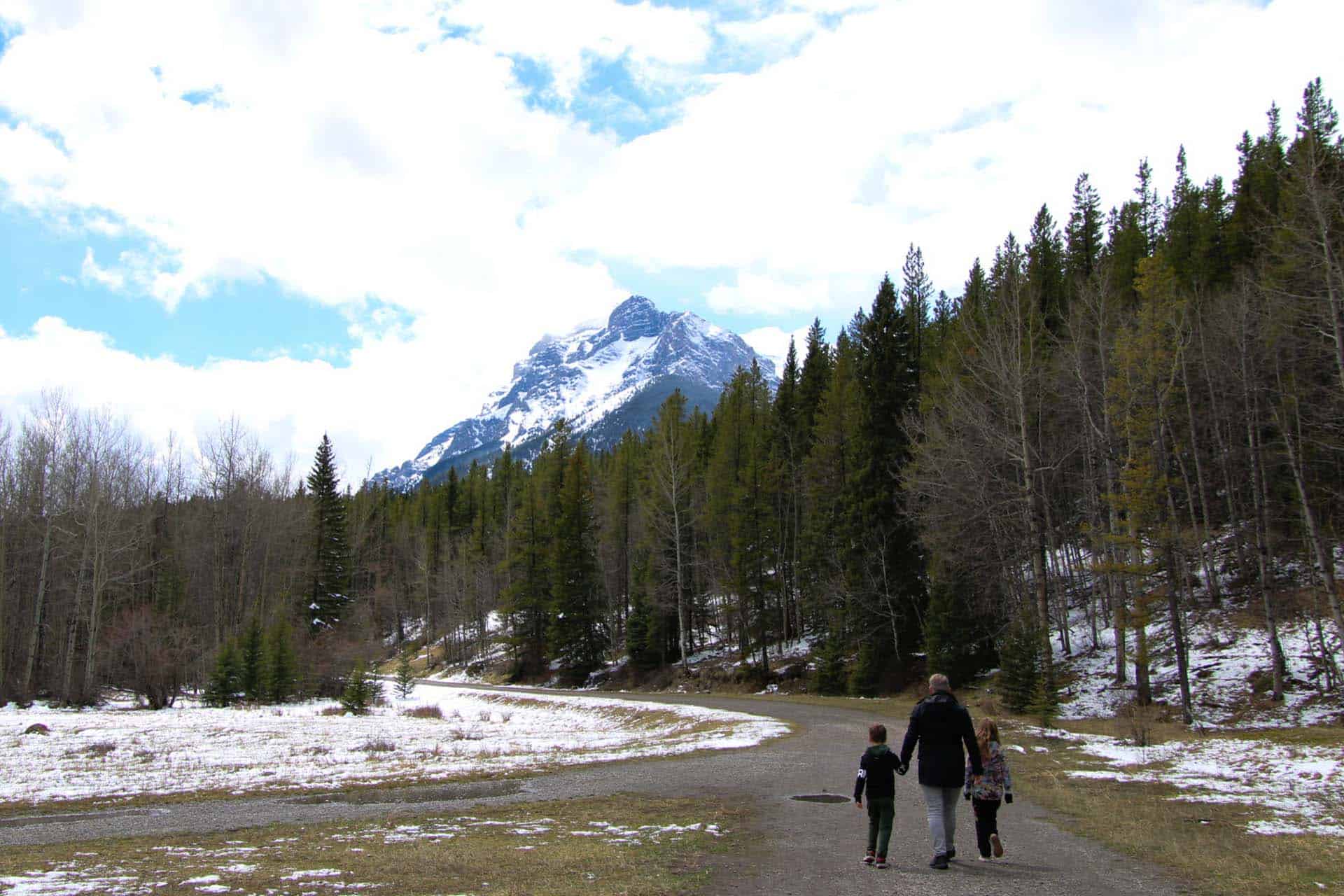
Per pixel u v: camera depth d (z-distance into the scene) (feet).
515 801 45.83
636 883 26.99
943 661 119.85
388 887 26.53
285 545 213.66
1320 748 56.08
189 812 44.14
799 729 85.92
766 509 168.25
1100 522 109.29
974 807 30.91
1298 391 94.48
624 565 234.99
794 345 208.64
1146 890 25.90
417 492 435.12
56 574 182.29
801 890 26.07
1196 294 116.37
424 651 323.78
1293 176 86.63
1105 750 63.46
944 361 138.31
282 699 158.51
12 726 101.60
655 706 126.72
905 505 134.00
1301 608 98.63
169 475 234.99
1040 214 179.11
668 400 222.07
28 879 27.94
